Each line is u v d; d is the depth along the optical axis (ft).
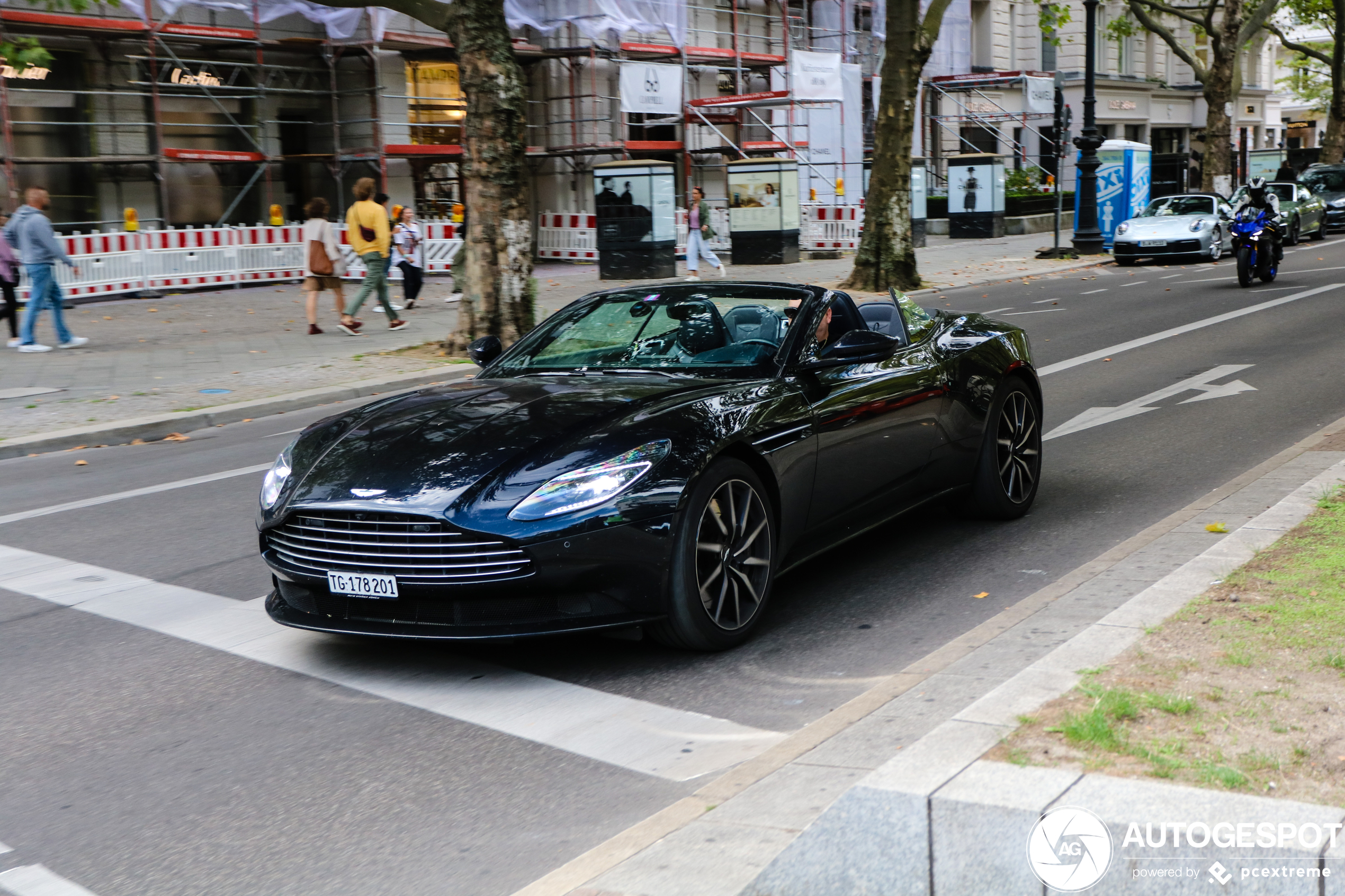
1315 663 11.85
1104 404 32.81
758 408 15.87
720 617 15.23
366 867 10.44
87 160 70.69
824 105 111.75
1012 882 8.74
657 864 9.66
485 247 46.24
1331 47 181.78
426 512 13.78
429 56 88.38
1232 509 19.27
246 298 69.51
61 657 15.99
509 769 12.26
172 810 11.63
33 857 10.80
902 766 9.58
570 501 13.76
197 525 23.38
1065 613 14.60
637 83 97.04
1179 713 10.68
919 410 18.85
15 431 33.47
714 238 103.35
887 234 69.56
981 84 129.18
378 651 15.83
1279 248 63.46
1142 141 161.79
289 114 84.43
